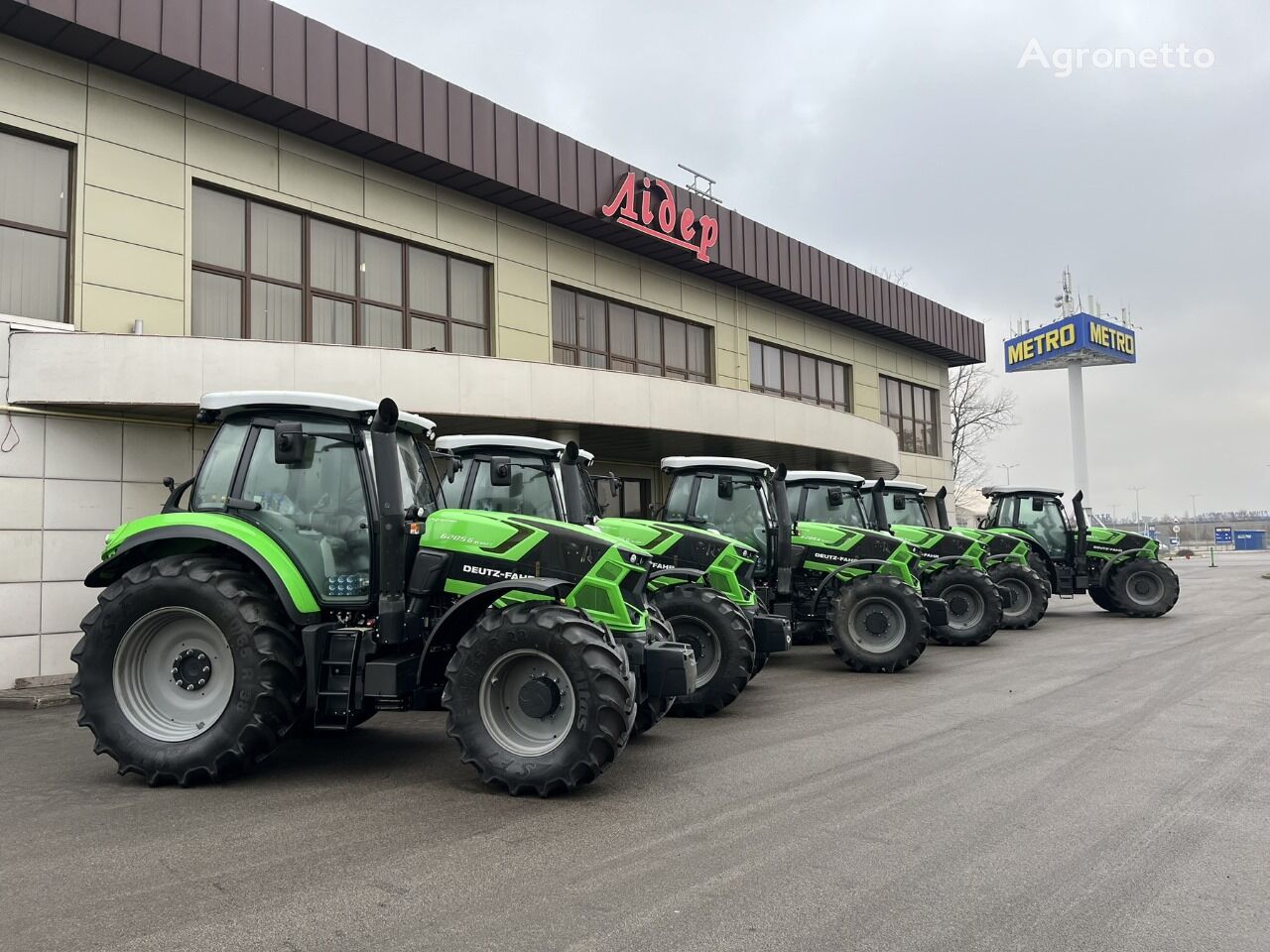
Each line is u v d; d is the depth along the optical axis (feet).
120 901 13.01
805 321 81.25
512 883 13.65
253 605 19.72
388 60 46.80
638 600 22.18
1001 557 53.98
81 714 20.08
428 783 19.72
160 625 20.40
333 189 47.29
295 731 25.04
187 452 39.34
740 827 16.33
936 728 25.12
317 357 38.86
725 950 11.35
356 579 20.58
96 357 35.17
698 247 64.90
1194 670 35.29
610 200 58.23
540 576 20.84
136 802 18.38
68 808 17.95
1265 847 15.28
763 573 37.27
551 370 46.29
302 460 20.30
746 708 28.81
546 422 46.73
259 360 37.47
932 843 15.44
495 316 54.75
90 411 36.65
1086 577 59.93
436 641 20.04
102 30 36.40
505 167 52.16
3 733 26.48
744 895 13.12
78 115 38.24
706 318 70.33
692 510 37.65
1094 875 13.98
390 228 49.78
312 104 43.42
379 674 19.65
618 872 14.10
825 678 35.12
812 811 17.31
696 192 69.41
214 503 21.27
